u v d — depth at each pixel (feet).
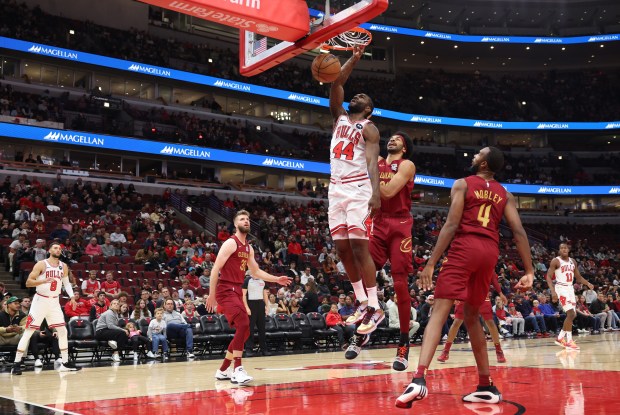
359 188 13.83
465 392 14.83
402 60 134.00
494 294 56.59
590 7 121.49
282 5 16.43
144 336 35.19
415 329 44.19
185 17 110.52
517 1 119.34
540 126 122.11
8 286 44.37
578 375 18.17
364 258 13.78
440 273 12.85
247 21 16.16
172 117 93.40
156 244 54.85
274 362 27.81
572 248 102.17
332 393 15.14
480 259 12.65
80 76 91.76
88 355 38.14
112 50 92.38
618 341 40.47
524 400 13.10
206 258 54.24
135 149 82.02
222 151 89.10
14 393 16.89
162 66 94.58
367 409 12.25
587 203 121.70
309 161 97.40
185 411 12.67
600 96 129.90
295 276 55.62
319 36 16.67
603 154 124.57
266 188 93.81
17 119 75.05
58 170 75.05
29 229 52.47
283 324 38.96
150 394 16.08
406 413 11.62
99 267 48.32
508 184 114.21
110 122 84.64
